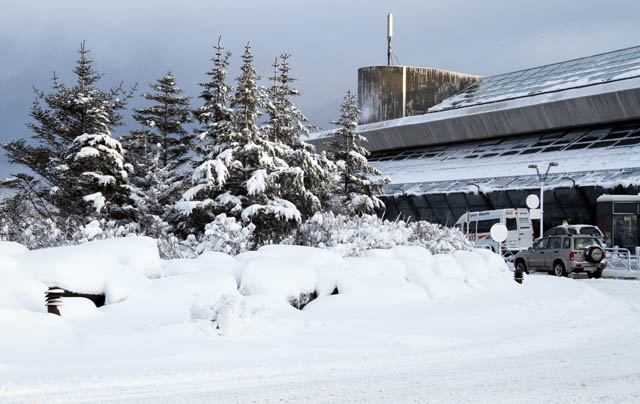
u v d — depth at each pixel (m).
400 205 58.50
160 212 27.36
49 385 6.16
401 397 5.88
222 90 31.03
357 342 8.96
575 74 72.38
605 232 38.91
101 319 9.40
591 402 5.72
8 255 10.21
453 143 74.56
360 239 16.64
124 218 27.31
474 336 9.96
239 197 25.12
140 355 7.58
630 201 38.38
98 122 30.08
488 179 54.44
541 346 9.28
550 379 6.82
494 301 13.48
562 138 61.97
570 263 26.31
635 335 10.44
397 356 8.23
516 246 38.53
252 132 25.94
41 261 10.09
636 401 5.77
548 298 14.42
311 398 5.80
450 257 16.52
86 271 10.24
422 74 85.69
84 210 27.39
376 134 79.19
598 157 51.75
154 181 28.00
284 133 30.52
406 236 18.73
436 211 56.09
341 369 7.32
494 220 39.66
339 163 31.75
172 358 7.54
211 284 10.91
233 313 8.98
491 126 68.12
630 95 56.47
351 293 12.29
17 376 6.53
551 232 39.97
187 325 8.84
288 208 23.41
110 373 6.77
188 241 18.61
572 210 47.16
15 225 19.89
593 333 10.61
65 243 17.08
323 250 13.74
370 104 85.38
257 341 8.66
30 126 30.84
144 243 11.73
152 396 5.82
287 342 8.68
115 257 11.12
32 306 9.38
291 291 11.71
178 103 39.41
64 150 31.06
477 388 6.32
